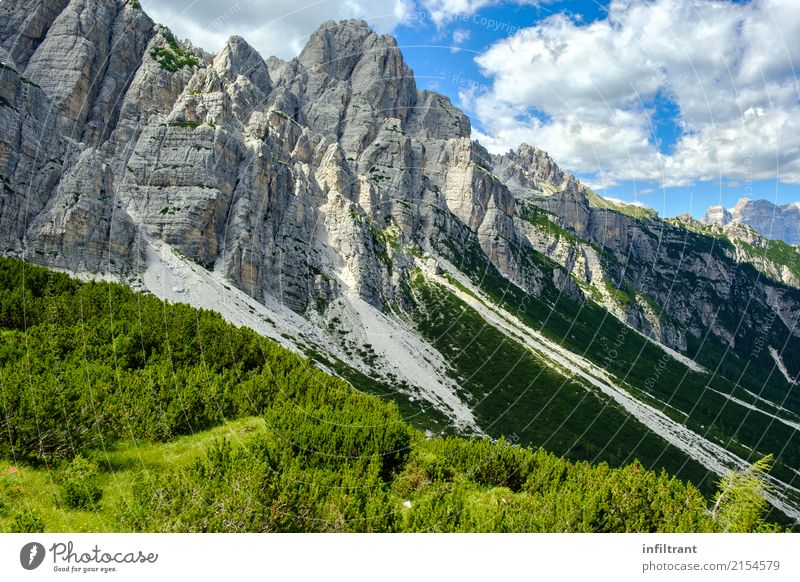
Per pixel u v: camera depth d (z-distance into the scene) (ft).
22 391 55.21
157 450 59.77
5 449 50.14
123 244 352.90
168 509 42.93
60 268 311.88
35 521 40.68
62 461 50.78
